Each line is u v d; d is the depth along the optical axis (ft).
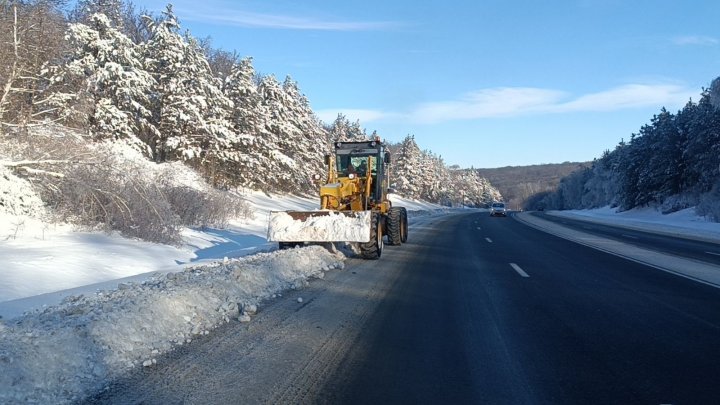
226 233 70.33
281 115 162.81
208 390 16.80
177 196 66.80
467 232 96.58
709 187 187.01
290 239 47.50
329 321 25.91
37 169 48.49
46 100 63.16
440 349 22.07
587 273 44.11
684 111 216.74
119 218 50.80
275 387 17.34
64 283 32.19
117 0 127.34
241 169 131.44
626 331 25.34
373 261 49.01
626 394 17.56
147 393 16.33
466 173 582.35
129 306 22.02
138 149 92.89
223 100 118.83
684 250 67.00
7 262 34.17
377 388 17.65
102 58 91.25
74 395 15.80
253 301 28.50
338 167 60.13
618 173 265.95
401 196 327.06
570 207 466.29
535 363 20.51
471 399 16.94
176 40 109.29
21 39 58.80
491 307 30.25
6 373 15.28
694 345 23.17
